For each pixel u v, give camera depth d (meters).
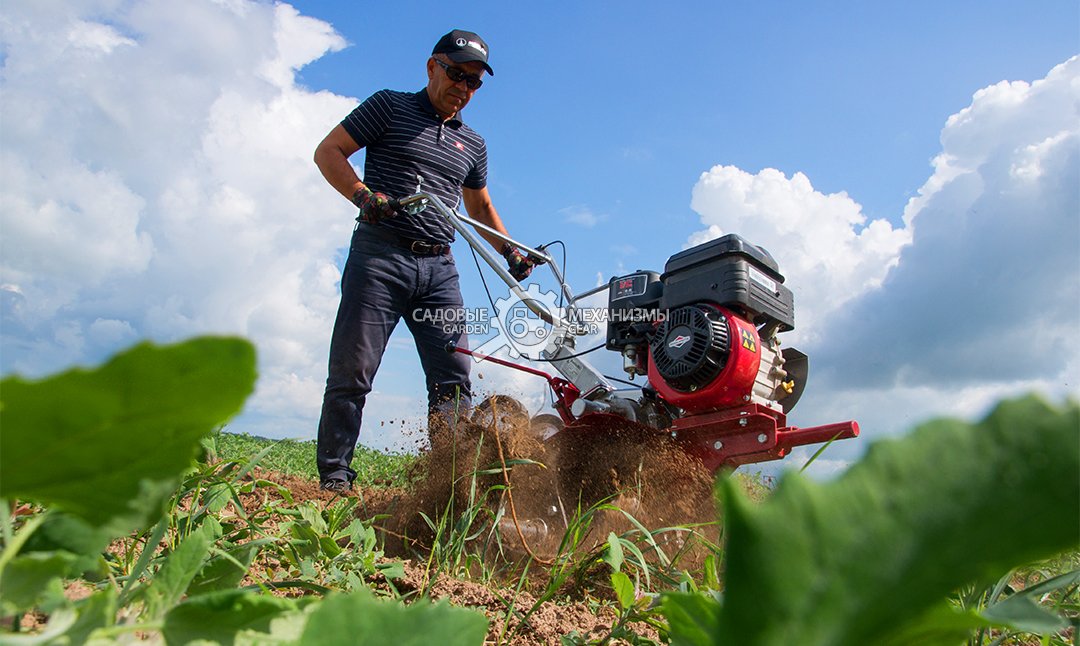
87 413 0.22
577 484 3.50
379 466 6.52
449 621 0.35
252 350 0.22
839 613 0.19
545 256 4.48
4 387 0.20
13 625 0.45
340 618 0.34
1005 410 0.20
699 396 3.48
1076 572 0.93
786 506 0.20
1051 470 0.19
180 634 0.40
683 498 3.36
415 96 5.00
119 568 1.25
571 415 4.01
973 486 0.19
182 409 0.22
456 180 5.11
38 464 0.23
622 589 1.31
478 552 2.86
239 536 1.66
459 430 3.51
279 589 1.50
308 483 4.88
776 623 0.19
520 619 1.72
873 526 0.19
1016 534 0.19
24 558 0.37
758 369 3.50
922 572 0.19
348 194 4.65
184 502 1.75
